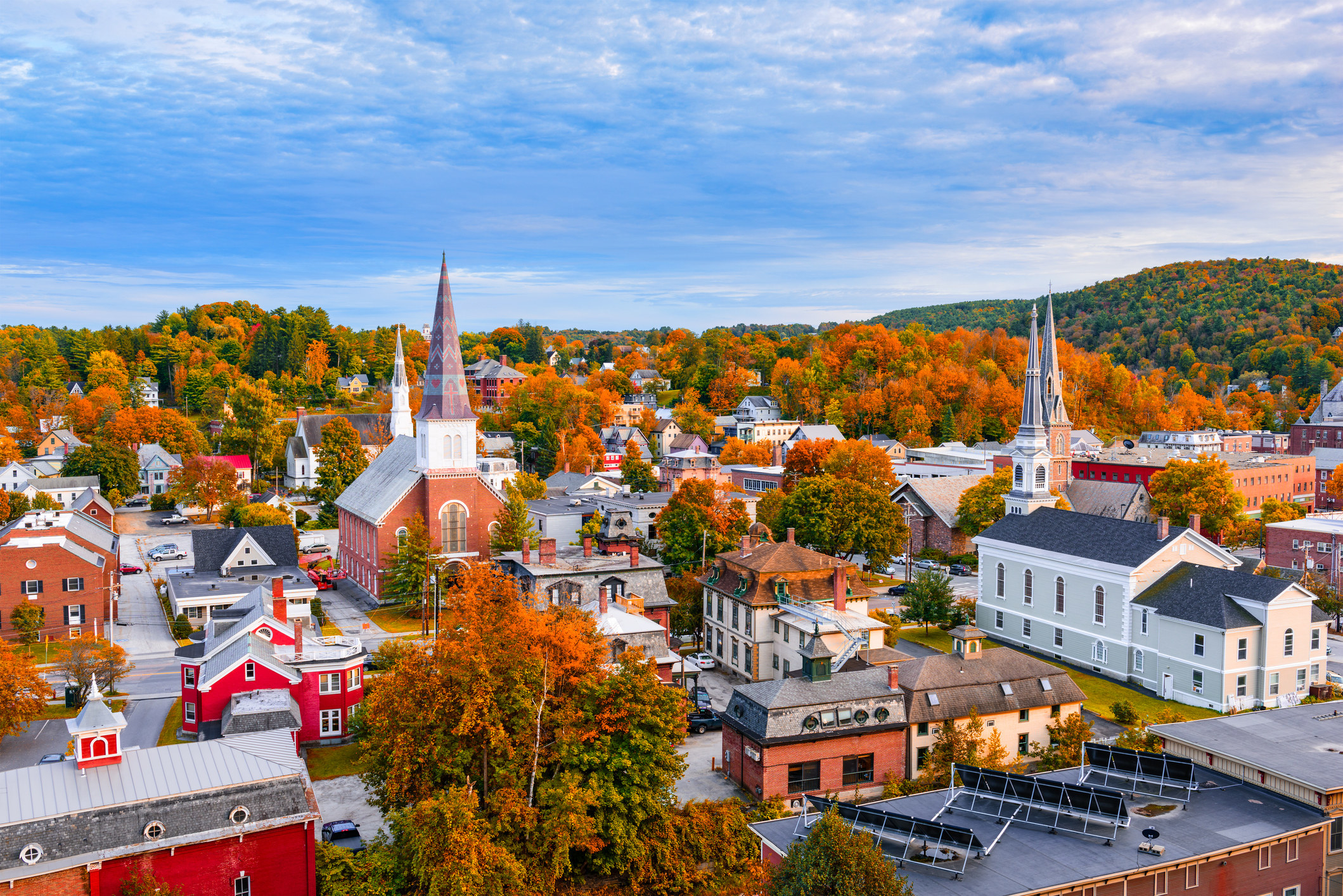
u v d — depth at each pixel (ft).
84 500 470.39
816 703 195.00
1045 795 143.02
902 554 450.71
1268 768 149.79
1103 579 273.54
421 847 142.61
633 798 159.53
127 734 223.10
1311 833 140.46
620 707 165.78
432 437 360.89
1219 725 170.40
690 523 361.92
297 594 328.08
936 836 133.28
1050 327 469.98
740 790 199.52
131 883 131.34
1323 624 248.73
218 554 360.69
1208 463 420.36
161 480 599.98
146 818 134.10
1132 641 265.75
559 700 168.76
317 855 151.23
